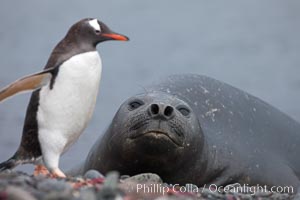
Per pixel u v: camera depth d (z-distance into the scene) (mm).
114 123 19516
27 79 16125
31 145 16734
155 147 18375
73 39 16531
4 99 16359
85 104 16531
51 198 12531
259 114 23250
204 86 22641
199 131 19578
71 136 16750
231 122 22203
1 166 16891
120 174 19844
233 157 21203
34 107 16469
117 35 16609
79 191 13602
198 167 20016
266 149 22406
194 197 15773
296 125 24094
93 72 16406
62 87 16188
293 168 22688
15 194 12375
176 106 19344
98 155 20578
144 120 18312
